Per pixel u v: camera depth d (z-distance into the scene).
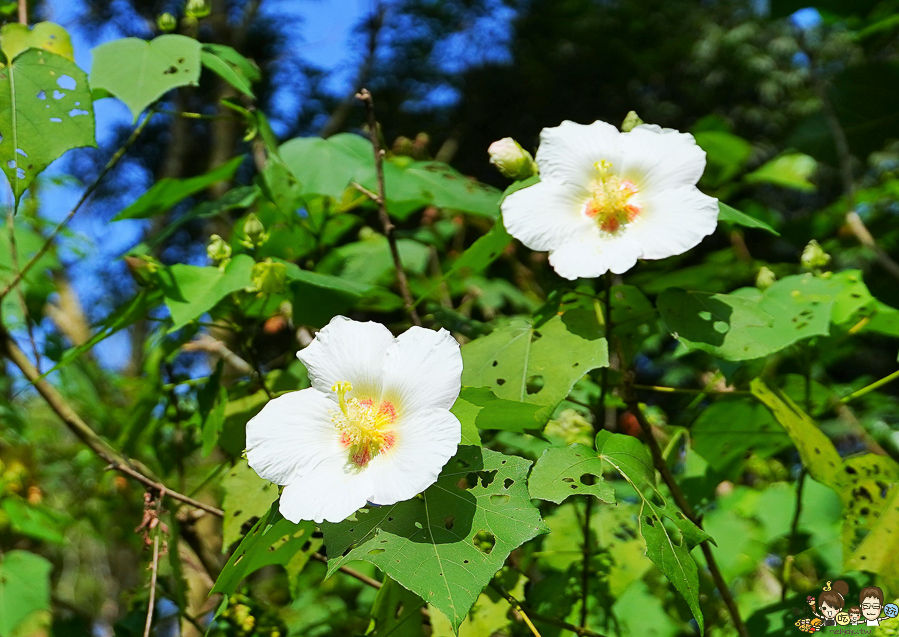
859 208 0.90
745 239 1.51
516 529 0.36
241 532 0.50
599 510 0.59
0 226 0.79
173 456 0.64
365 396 0.40
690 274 0.59
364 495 0.37
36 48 0.48
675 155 0.44
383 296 0.60
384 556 0.36
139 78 0.51
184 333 0.57
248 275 0.51
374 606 0.44
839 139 0.79
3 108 0.47
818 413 0.57
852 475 0.49
